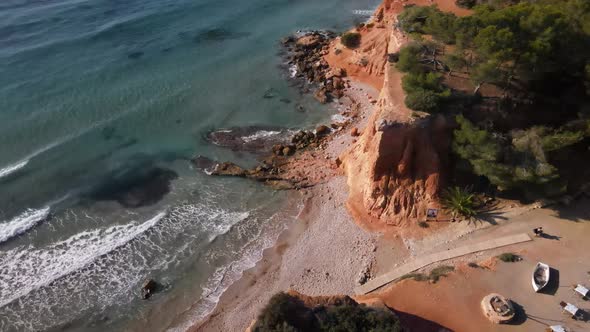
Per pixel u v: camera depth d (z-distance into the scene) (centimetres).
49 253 4294
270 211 4766
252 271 4138
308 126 6000
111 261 4238
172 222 4659
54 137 5731
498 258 3781
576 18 4447
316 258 4169
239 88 6806
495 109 4453
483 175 4356
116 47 7719
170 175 5272
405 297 3612
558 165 4419
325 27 8531
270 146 5675
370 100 6347
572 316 3309
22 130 5762
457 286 3622
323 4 9506
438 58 5016
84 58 7331
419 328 3372
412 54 4794
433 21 4941
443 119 4184
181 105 6406
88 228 4575
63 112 6125
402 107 4269
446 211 4209
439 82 4631
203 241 4450
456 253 3909
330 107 6353
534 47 4059
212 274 4134
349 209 4606
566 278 3569
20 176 5119
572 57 4316
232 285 4031
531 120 4541
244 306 3838
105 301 3903
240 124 6081
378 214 4406
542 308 3394
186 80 6944
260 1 9600
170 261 4253
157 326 3731
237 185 5112
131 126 5997
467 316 3419
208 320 3756
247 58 7556
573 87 4619
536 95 4612
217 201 4912
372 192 4428
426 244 4066
